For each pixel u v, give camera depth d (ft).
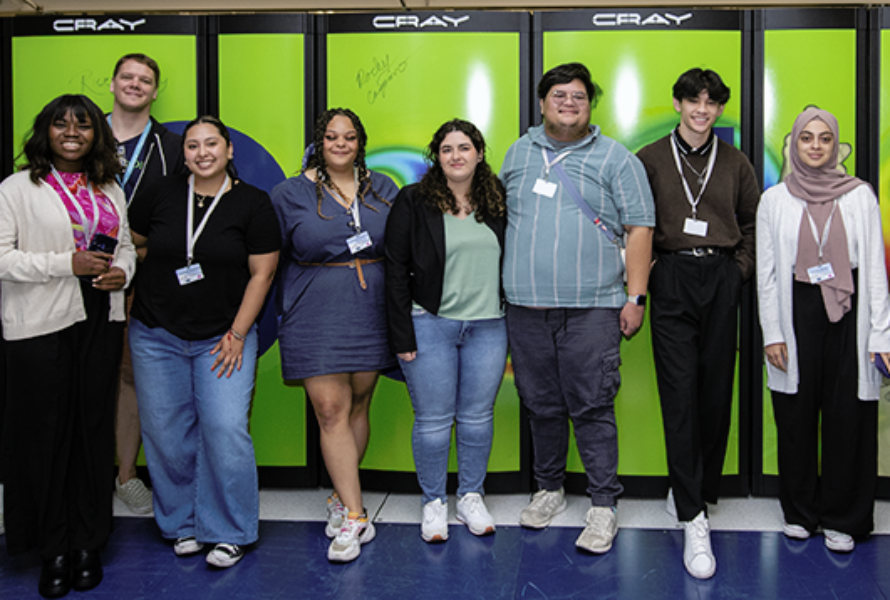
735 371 8.89
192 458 7.54
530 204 7.51
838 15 8.59
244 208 7.09
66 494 6.79
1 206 6.31
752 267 7.95
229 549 7.22
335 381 7.44
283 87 9.11
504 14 8.89
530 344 7.77
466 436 8.00
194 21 9.14
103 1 12.22
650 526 8.18
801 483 7.66
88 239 6.63
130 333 7.24
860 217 7.24
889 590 6.60
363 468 9.37
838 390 7.39
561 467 8.40
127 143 8.58
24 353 6.44
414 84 9.02
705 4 11.40
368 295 7.48
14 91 9.23
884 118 8.61
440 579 6.91
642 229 7.40
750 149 8.81
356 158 7.60
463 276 7.42
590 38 8.79
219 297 7.06
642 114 8.79
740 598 6.49
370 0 12.30
